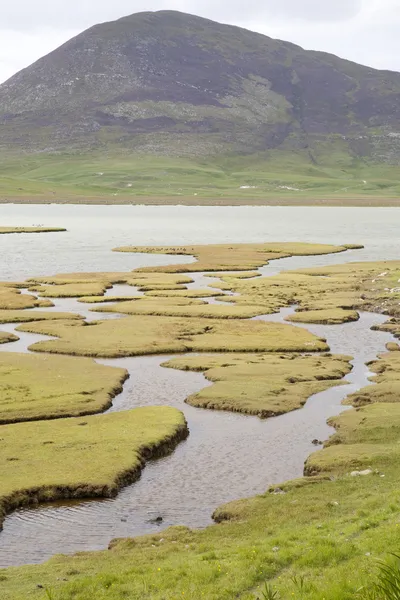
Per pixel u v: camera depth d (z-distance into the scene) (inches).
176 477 1627.7
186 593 927.7
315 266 5423.2
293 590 861.8
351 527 1126.4
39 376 2449.6
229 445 1836.9
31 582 1055.6
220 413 2108.8
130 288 4411.9
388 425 1900.8
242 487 1565.0
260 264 5502.0
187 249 6427.2
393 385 2308.1
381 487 1409.9
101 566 1115.3
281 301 3932.1
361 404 2162.9
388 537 1021.2
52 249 6545.3
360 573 866.1
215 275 4923.7
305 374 2491.4
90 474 1583.4
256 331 3191.4
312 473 1611.7
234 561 1040.2
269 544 1114.1
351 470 1583.4
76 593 976.9
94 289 4256.9
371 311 3710.6
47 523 1389.0
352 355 2822.3
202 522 1385.3
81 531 1350.9
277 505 1378.0
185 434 1923.0
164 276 4805.6
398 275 4672.7
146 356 2815.0
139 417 2007.9
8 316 3464.6
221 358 2731.3
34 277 4768.7
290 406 2143.2
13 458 1690.5
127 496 1523.1
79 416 2065.7
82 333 3134.8
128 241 7357.3
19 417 2030.0
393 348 2886.3
